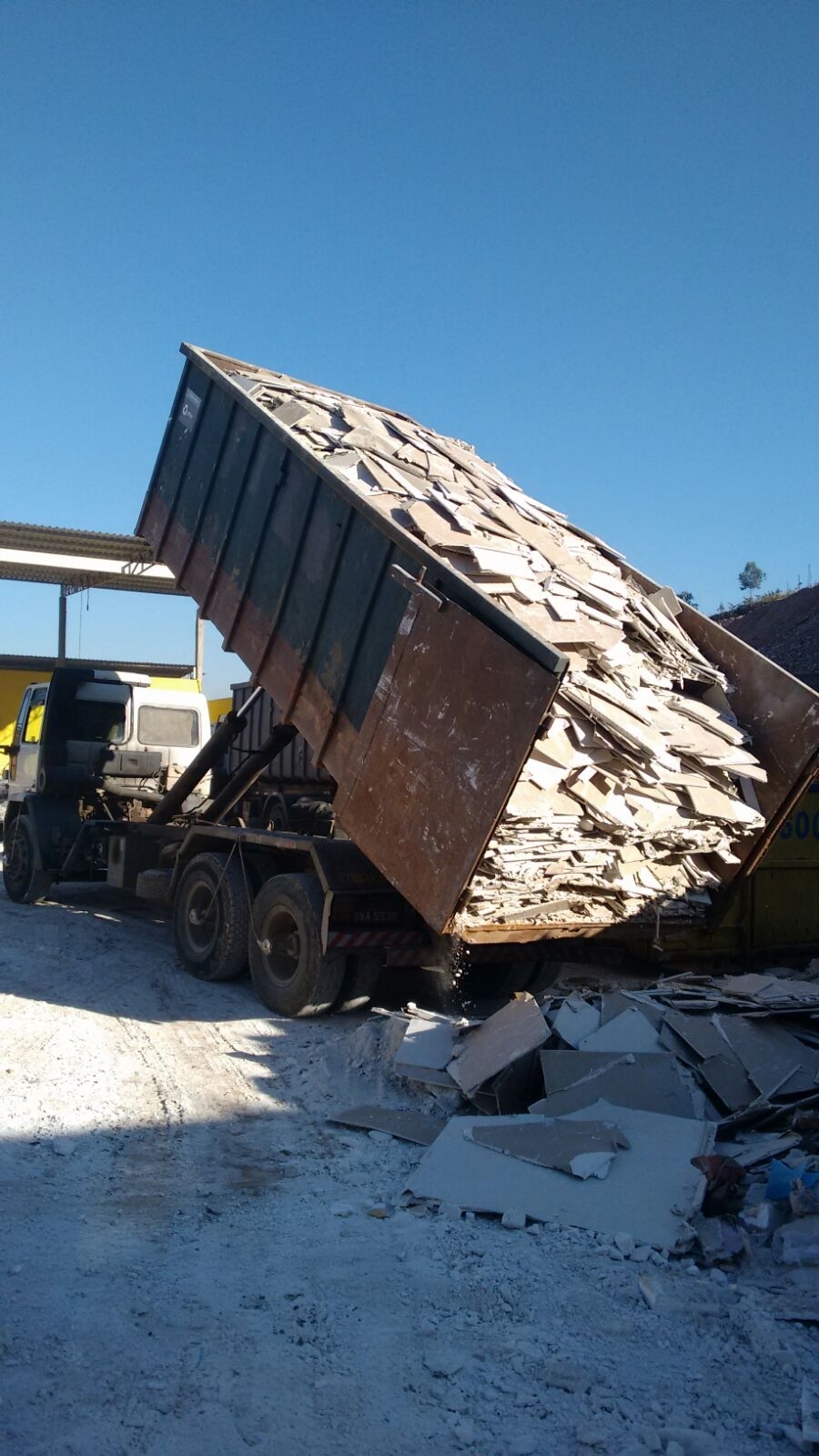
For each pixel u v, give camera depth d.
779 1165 4.93
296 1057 7.40
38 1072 6.75
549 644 6.06
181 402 10.06
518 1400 3.32
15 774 14.54
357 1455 3.03
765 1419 3.26
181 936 10.20
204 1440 3.06
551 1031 6.48
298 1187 5.12
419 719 6.93
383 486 7.98
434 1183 5.00
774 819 8.05
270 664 8.61
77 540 24.08
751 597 39.44
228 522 9.22
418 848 6.93
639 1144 5.13
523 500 9.45
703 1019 6.43
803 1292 4.05
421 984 9.16
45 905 13.79
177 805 11.78
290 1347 3.58
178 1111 6.22
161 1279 4.05
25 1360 3.42
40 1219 4.57
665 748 7.26
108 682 13.81
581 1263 4.27
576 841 6.96
